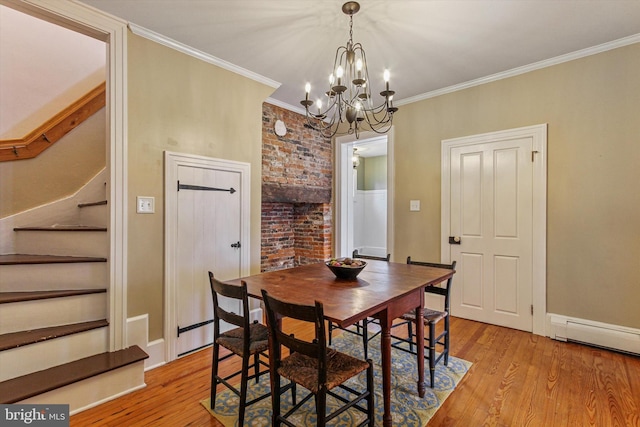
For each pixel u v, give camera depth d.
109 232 2.21
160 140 2.46
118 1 2.04
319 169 4.51
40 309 2.02
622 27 2.32
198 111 2.71
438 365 2.36
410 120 3.78
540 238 2.92
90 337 2.10
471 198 3.33
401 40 2.50
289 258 4.73
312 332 3.01
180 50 2.59
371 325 3.26
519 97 3.03
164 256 2.47
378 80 3.27
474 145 3.30
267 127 3.82
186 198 2.61
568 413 1.80
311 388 1.38
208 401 1.94
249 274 3.09
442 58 2.80
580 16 2.18
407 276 2.18
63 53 3.07
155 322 2.43
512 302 3.09
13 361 1.80
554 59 2.80
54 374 1.85
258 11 2.14
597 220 2.65
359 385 2.11
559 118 2.82
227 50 2.68
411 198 3.77
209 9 2.12
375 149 6.62
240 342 1.82
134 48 2.32
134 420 1.76
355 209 7.30
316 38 2.49
